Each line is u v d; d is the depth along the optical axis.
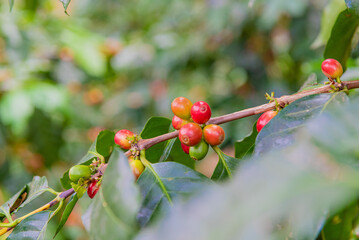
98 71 1.17
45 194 1.10
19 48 1.08
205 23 1.56
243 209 0.27
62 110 1.04
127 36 1.77
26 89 1.01
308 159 0.33
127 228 0.36
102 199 0.38
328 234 0.43
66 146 1.35
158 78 1.71
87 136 1.48
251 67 1.48
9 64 1.08
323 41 0.64
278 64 1.50
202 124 0.45
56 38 1.16
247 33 1.42
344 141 0.33
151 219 0.40
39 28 1.17
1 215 0.47
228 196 0.29
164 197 0.40
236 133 1.32
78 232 1.09
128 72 1.65
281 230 0.38
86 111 1.41
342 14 0.50
